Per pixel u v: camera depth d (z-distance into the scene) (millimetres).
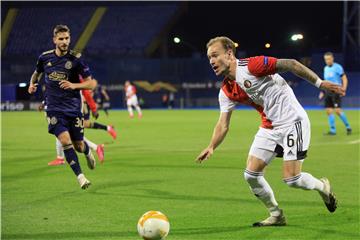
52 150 33281
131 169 24719
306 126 13359
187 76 105375
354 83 93750
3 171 24469
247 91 13055
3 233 13781
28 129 51469
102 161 25828
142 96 106062
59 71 18969
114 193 18953
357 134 40906
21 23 119125
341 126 49125
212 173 23188
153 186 20219
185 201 17484
